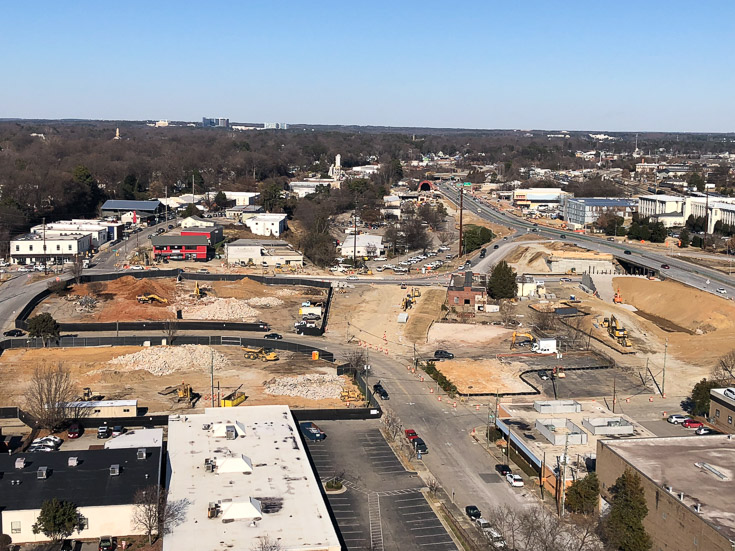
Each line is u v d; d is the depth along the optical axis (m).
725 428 108.44
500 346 152.25
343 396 119.19
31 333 142.25
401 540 78.44
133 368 132.00
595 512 83.25
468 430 109.25
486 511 84.88
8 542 74.19
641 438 88.19
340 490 89.31
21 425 108.62
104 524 76.69
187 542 71.00
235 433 95.75
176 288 190.00
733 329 161.00
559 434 98.00
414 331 161.88
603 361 142.62
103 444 101.00
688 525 70.69
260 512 76.00
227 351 145.25
